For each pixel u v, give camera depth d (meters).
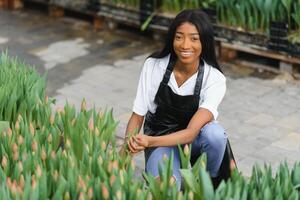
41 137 3.67
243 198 3.03
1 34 7.50
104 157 3.38
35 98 4.06
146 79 3.80
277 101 5.83
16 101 4.05
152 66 3.79
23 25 7.77
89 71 6.52
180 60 3.66
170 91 3.74
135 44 7.15
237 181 3.11
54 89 6.14
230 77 6.30
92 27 7.62
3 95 3.98
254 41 6.31
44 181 3.11
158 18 6.91
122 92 6.07
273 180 3.24
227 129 5.37
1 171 3.23
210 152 3.79
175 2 6.75
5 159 3.35
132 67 6.61
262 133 5.30
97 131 3.63
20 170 3.26
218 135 3.73
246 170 4.78
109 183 3.14
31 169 3.33
